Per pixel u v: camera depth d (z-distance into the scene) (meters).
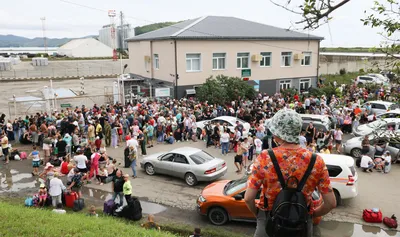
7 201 13.51
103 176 15.72
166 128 23.30
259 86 37.09
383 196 13.66
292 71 38.94
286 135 2.40
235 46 34.78
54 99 27.91
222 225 11.30
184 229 10.88
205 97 30.25
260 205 2.59
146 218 11.85
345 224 11.34
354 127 24.08
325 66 51.06
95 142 19.55
